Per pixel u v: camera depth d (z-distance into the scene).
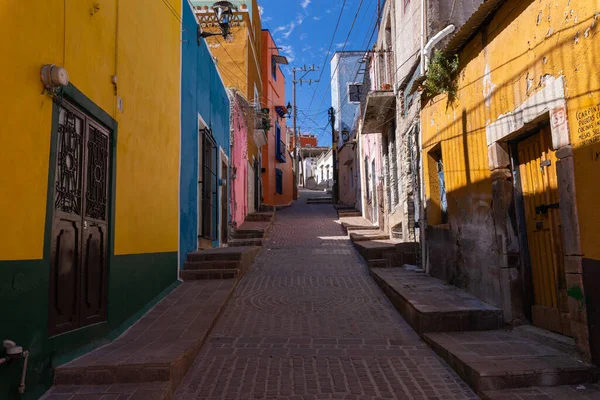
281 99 28.11
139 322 5.67
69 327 4.18
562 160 4.09
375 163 15.81
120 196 5.39
